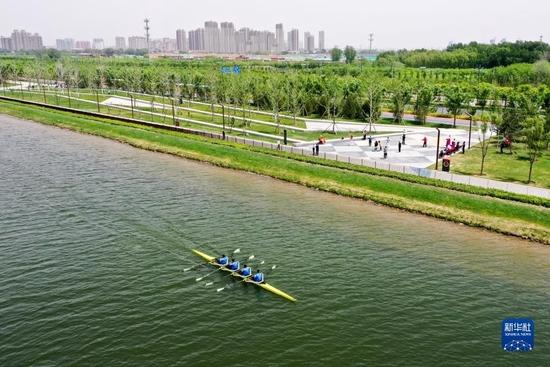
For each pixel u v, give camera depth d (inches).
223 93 6092.5
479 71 7470.5
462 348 1496.1
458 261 2084.2
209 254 2096.5
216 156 3750.0
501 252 2186.3
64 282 1829.5
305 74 7268.7
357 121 5477.4
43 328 1552.7
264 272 1943.9
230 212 2610.7
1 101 6737.2
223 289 1811.0
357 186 2997.0
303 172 3272.6
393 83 5743.1
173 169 3476.9
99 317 1615.4
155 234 2287.2
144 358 1424.7
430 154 3791.8
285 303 1723.7
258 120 5526.6
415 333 1563.7
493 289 1849.2
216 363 1409.9
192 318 1624.0
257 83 6269.7
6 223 2367.1
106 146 4195.4
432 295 1795.0
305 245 2210.9
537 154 3021.7
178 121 5152.6
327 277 1914.4
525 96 4781.0
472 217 2534.5
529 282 1911.9
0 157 3654.0
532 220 2437.3
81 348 1462.8
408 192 2832.2
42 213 2512.3
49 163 3528.5
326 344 1502.2
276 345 1493.6
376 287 1844.2
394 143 4202.8
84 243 2169.0
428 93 5310.0
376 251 2164.1
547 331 1592.0
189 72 7696.9
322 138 4180.6
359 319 1633.9
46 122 5236.2
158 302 1712.6
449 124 5285.4
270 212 2628.0
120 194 2856.8
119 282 1839.3
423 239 2311.8
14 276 1863.9
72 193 2847.0
